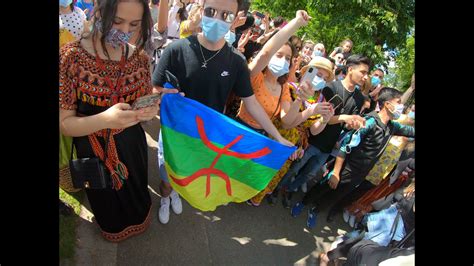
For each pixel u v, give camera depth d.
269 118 2.51
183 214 2.78
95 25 1.62
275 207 3.26
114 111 1.63
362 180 2.96
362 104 2.92
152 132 3.55
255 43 3.20
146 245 2.43
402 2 7.60
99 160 1.91
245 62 2.15
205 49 2.00
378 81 3.76
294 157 2.78
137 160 2.09
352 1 7.55
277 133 2.29
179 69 2.04
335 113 2.81
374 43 7.70
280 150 2.13
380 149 2.77
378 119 2.76
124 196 2.14
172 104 1.95
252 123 2.54
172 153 2.06
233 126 1.99
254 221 3.01
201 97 2.12
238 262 2.60
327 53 8.48
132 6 1.57
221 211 2.97
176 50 2.01
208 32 1.89
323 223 3.29
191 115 1.97
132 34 1.67
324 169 3.27
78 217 2.39
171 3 3.80
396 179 2.81
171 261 2.40
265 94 2.45
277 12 9.11
